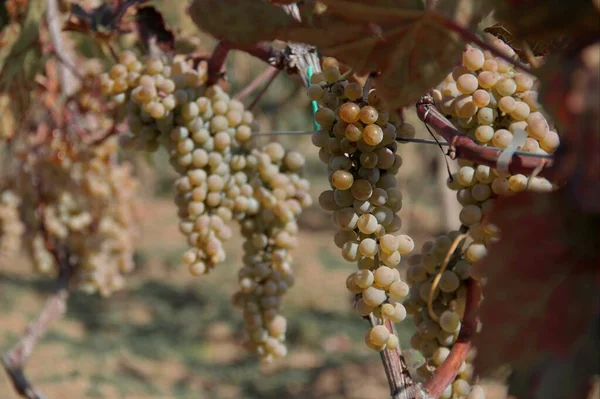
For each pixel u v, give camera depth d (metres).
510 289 0.55
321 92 0.77
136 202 1.66
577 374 0.53
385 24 0.62
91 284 1.52
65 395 4.75
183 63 0.99
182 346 6.21
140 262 8.61
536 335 0.54
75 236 1.50
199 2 0.66
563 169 0.54
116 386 5.07
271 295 1.00
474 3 0.61
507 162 0.68
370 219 0.75
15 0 1.38
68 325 6.37
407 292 0.75
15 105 1.38
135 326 6.57
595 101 0.52
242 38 0.66
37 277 7.50
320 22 0.64
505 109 0.76
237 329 6.71
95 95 1.46
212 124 0.98
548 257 0.54
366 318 0.78
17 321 6.11
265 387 5.43
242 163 1.00
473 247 0.77
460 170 0.77
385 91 0.64
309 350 6.16
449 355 0.77
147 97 0.96
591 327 0.53
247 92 1.08
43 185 1.47
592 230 0.54
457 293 0.79
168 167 9.47
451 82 0.80
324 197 0.77
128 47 1.42
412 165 8.38
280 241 1.00
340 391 5.29
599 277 0.54
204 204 0.99
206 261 0.99
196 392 5.29
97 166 1.47
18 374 1.40
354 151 0.75
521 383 0.55
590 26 0.55
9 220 1.49
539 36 0.57
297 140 6.62
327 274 8.32
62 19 1.55
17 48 1.34
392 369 0.77
